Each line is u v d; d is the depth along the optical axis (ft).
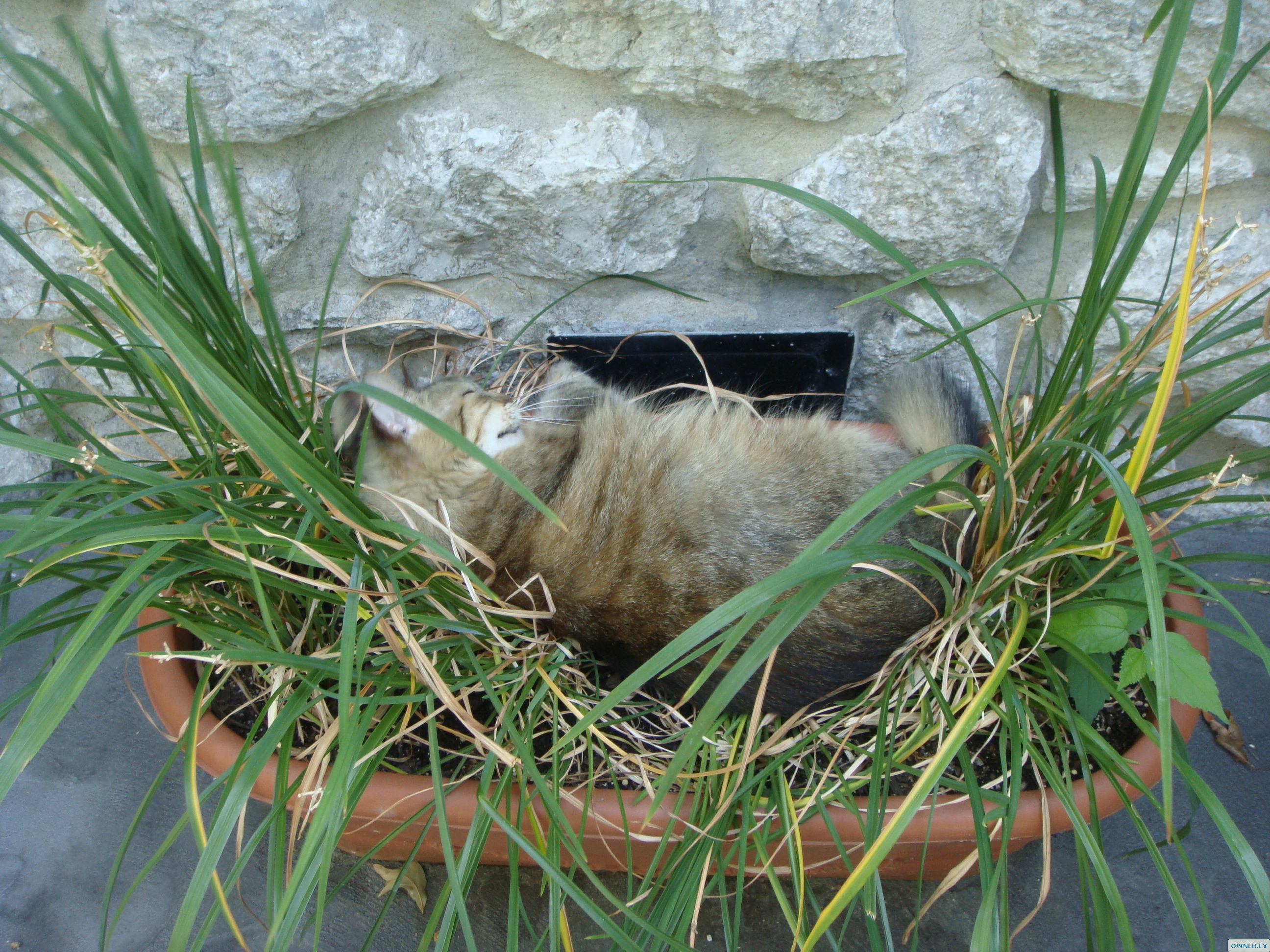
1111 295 4.05
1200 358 6.39
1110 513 4.55
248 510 4.33
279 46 5.25
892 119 5.65
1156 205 3.75
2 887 5.63
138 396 5.62
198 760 4.66
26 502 4.51
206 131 3.51
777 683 4.86
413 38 5.39
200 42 5.21
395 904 5.57
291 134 5.65
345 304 6.61
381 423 5.77
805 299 6.77
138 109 5.36
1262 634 6.68
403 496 5.86
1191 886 5.59
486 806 3.86
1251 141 5.59
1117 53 5.10
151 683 4.85
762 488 5.50
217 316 4.38
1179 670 4.19
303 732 4.97
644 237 6.33
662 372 7.06
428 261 6.47
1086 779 4.35
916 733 4.41
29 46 5.22
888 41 5.26
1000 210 5.86
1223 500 4.52
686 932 4.50
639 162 5.84
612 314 6.86
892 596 5.01
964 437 5.48
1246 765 6.07
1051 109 4.29
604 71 5.50
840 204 5.99
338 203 6.15
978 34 5.33
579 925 5.50
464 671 4.93
